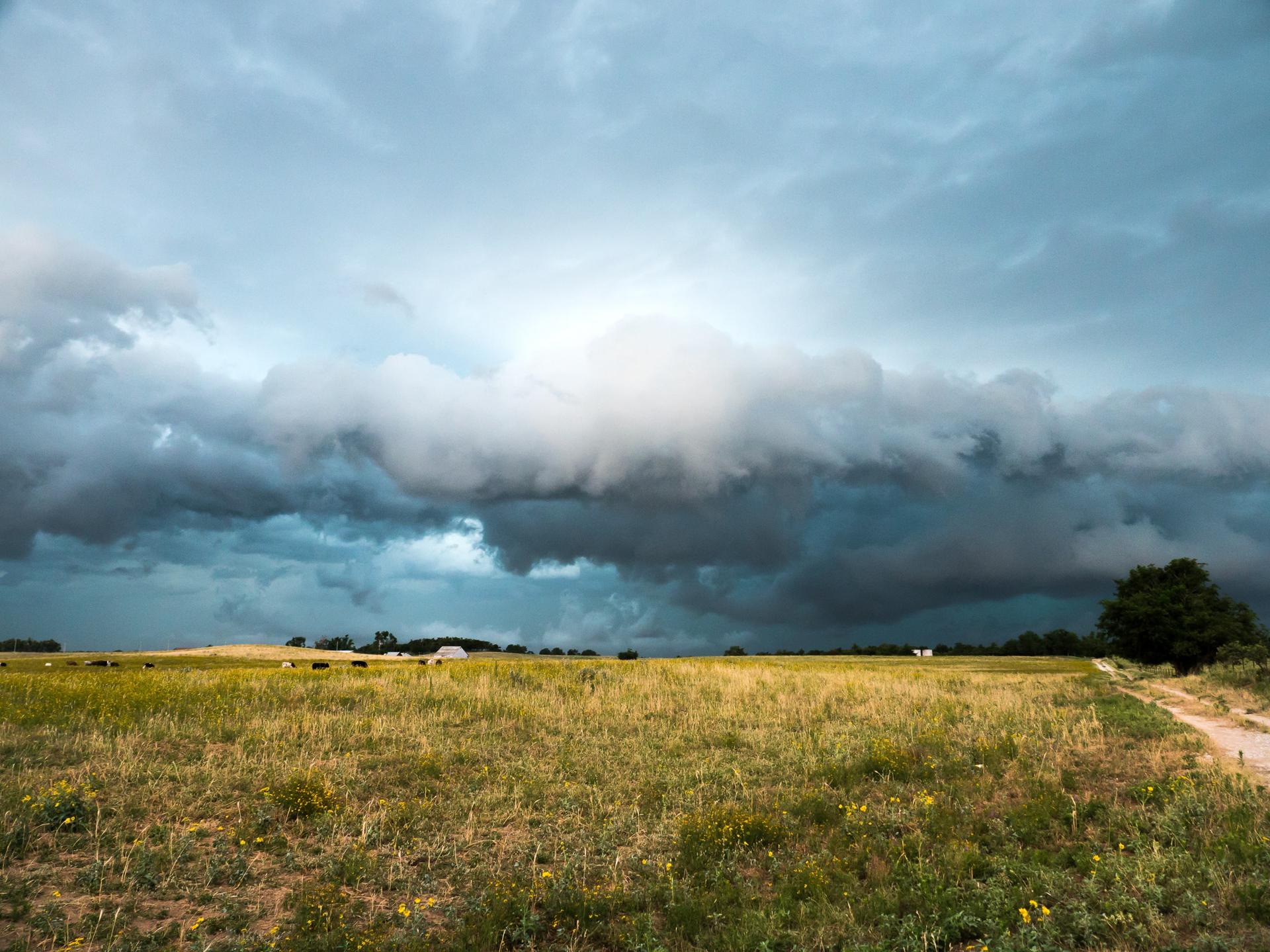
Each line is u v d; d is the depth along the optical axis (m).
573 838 10.93
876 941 7.45
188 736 16.72
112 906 8.12
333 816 11.52
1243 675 34.06
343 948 7.41
